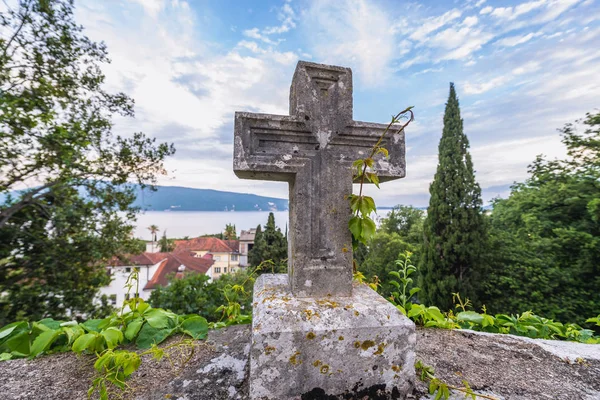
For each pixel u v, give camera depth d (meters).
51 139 4.89
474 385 1.43
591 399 1.36
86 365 1.61
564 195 8.84
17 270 5.02
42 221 5.26
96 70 6.10
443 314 2.49
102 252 5.97
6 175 5.01
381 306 1.37
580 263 8.18
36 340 1.61
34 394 1.35
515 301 9.37
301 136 1.54
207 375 1.46
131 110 6.71
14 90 4.99
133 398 1.29
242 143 1.45
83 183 5.86
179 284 4.89
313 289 1.46
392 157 1.64
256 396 1.13
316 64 1.58
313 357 1.17
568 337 2.44
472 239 10.23
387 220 27.66
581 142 8.65
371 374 1.22
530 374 1.57
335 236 1.52
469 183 10.66
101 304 6.26
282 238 18.86
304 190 1.49
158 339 1.77
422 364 1.55
